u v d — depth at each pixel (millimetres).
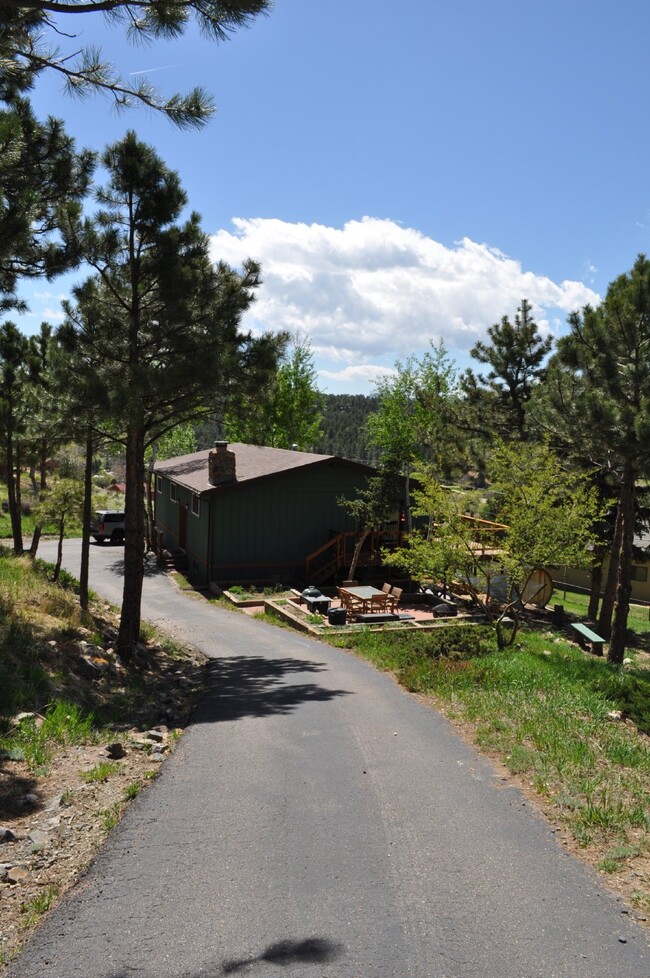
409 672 11742
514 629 14148
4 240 9117
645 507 22844
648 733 8453
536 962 3822
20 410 20281
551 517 13828
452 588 22812
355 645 15375
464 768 7062
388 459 23844
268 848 5148
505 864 4965
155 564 29578
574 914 4316
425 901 4441
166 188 12859
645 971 3762
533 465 15172
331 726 8695
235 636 16422
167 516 33156
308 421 46750
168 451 52188
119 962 3750
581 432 16141
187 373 12461
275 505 25125
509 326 27359
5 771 6340
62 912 4211
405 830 5523
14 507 21922
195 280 12891
